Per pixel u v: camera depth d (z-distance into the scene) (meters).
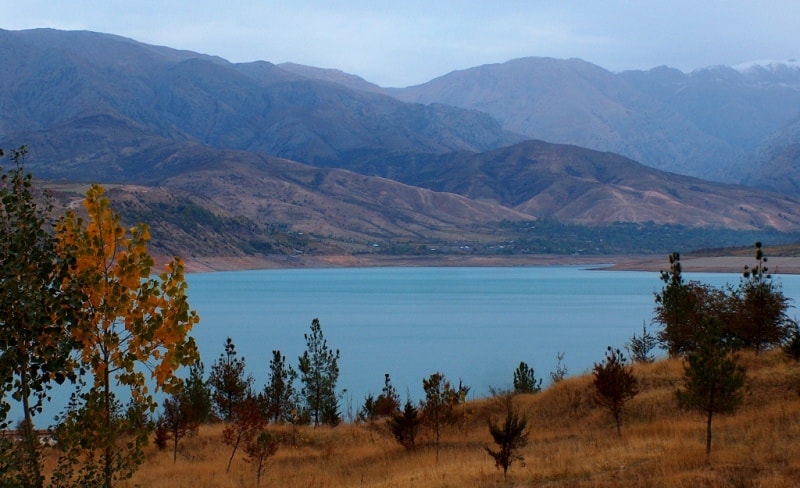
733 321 38.41
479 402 38.81
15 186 14.66
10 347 14.01
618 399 29.27
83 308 15.64
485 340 127.12
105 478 16.39
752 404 30.06
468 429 35.34
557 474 21.97
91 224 15.52
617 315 167.00
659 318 43.75
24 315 14.07
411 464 28.95
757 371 33.22
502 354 109.25
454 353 111.12
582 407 34.41
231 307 190.75
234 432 33.66
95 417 15.71
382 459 31.33
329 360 45.25
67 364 15.14
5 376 14.09
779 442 22.59
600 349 112.88
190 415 35.91
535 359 103.31
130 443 16.83
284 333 138.38
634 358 45.94
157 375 15.77
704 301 40.66
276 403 43.22
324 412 44.53
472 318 164.75
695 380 22.73
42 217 14.79
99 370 15.77
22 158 14.85
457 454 30.27
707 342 23.19
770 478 18.48
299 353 109.44
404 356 108.44
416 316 169.75
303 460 32.34
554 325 149.25
